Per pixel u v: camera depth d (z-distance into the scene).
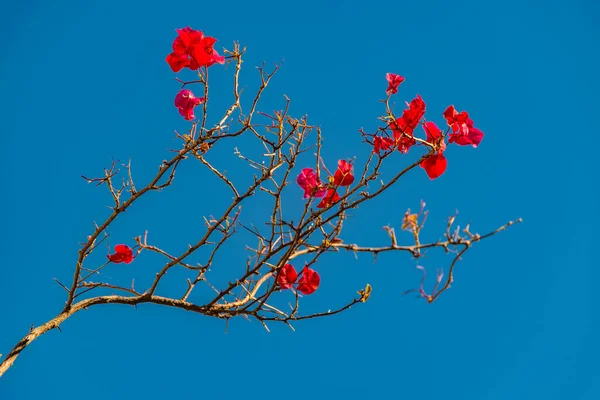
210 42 3.70
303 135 3.79
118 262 4.26
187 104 3.88
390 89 3.78
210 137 3.69
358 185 3.69
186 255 4.14
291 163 3.79
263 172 3.83
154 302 4.28
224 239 4.11
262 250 4.11
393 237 3.71
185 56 3.69
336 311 4.02
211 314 4.27
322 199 3.98
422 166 3.87
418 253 3.63
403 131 3.68
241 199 3.89
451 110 3.79
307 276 4.14
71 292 4.10
